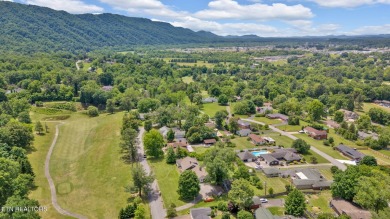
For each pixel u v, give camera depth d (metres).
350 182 83.12
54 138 141.62
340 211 77.50
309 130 148.00
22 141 118.31
